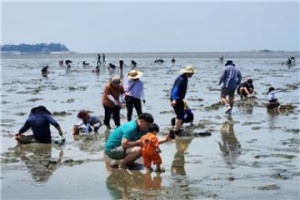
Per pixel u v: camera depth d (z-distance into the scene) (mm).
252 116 20266
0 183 10359
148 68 74312
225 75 20703
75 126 16047
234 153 13133
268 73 55438
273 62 103875
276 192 9570
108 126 17266
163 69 70188
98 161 12305
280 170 11250
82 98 28516
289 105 22188
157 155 11273
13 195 9523
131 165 11688
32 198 9336
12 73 62906
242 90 26672
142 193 9609
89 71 65625
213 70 66938
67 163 12094
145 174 11023
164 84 39406
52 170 11461
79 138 15445
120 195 9492
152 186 10086
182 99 15672
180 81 15570
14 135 15969
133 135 11625
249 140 14922
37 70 72500
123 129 11625
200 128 17109
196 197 9297
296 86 35438
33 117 14672
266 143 14430
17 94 31625
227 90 20766
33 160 12453
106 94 17047
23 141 14609
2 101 27078
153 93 31234
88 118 16516
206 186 10023
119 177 10797
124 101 17203
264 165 11750
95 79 47375
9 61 142750
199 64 95062
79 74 58031
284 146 13992
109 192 9688
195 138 15305
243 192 9578
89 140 15125
